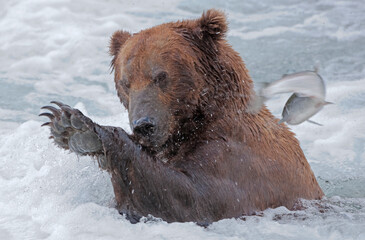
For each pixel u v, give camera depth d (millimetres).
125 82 9906
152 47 9789
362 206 11148
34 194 10852
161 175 8945
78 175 11453
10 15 24531
